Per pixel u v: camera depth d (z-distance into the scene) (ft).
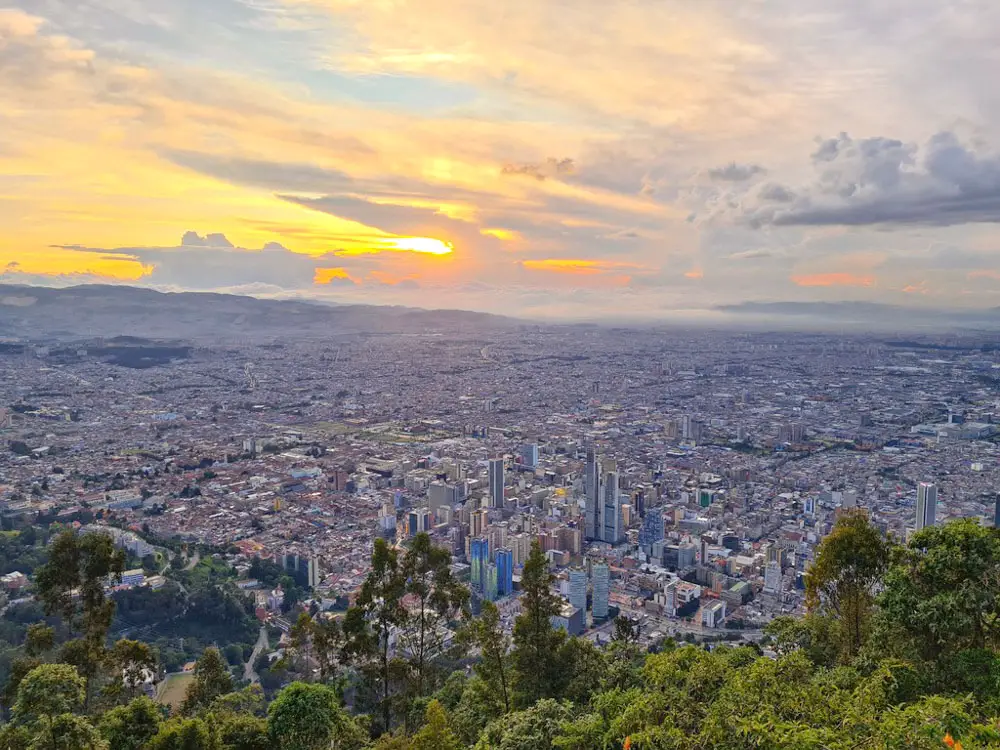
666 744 58.85
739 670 69.15
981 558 78.13
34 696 72.95
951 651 77.82
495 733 82.94
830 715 57.16
